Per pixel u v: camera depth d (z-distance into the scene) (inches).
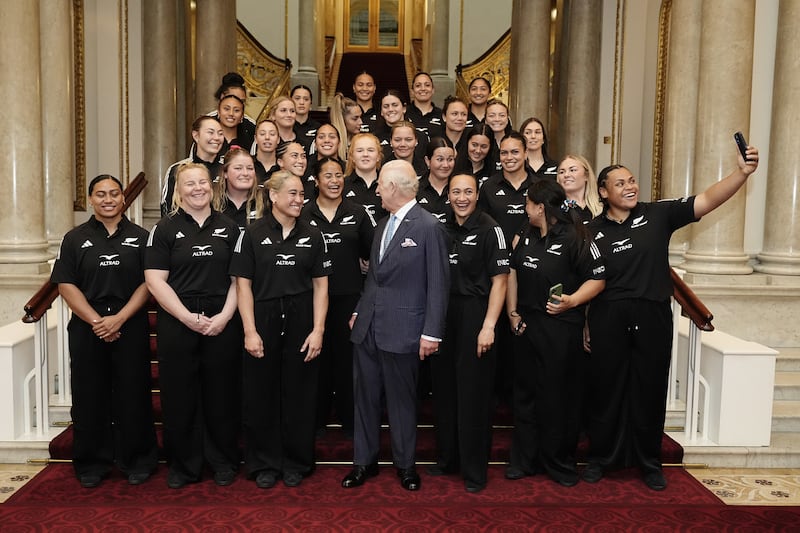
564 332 171.2
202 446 177.8
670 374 216.7
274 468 177.6
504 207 203.2
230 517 157.1
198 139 203.8
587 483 179.5
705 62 251.4
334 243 190.5
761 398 198.2
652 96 351.3
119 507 161.5
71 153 286.7
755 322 249.6
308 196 217.9
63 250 171.0
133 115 364.2
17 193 253.0
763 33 258.1
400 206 168.6
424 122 258.8
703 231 257.3
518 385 180.5
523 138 201.5
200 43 402.9
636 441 178.2
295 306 172.1
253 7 751.7
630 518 158.7
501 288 169.8
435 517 158.2
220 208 186.9
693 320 195.3
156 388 221.5
